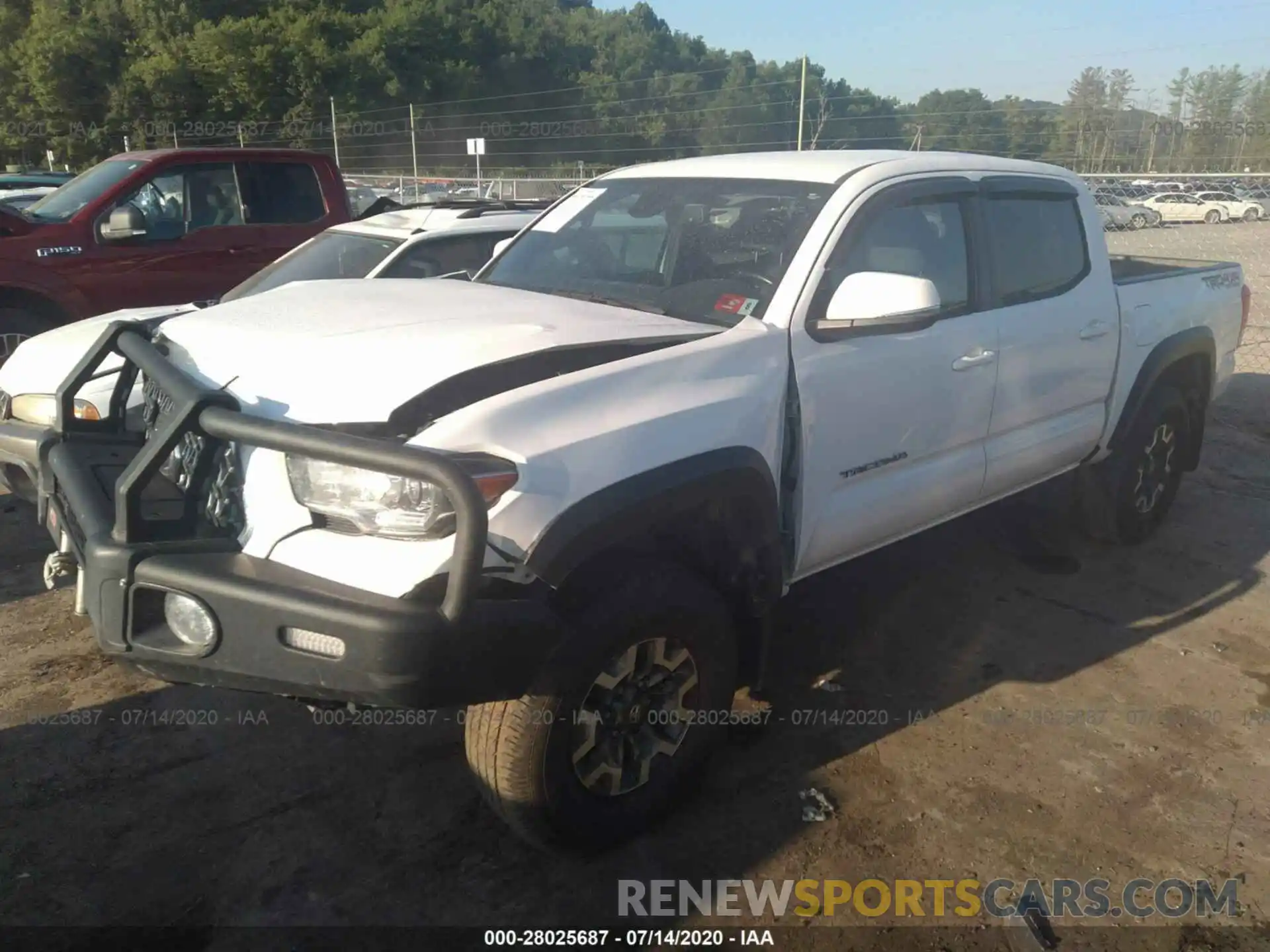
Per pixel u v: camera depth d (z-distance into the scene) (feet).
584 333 9.99
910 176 12.64
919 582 16.29
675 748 10.06
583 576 9.08
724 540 10.35
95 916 8.84
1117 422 16.31
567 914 9.11
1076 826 10.46
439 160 169.99
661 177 13.75
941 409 12.64
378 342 9.53
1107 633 14.73
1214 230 61.72
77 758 11.04
